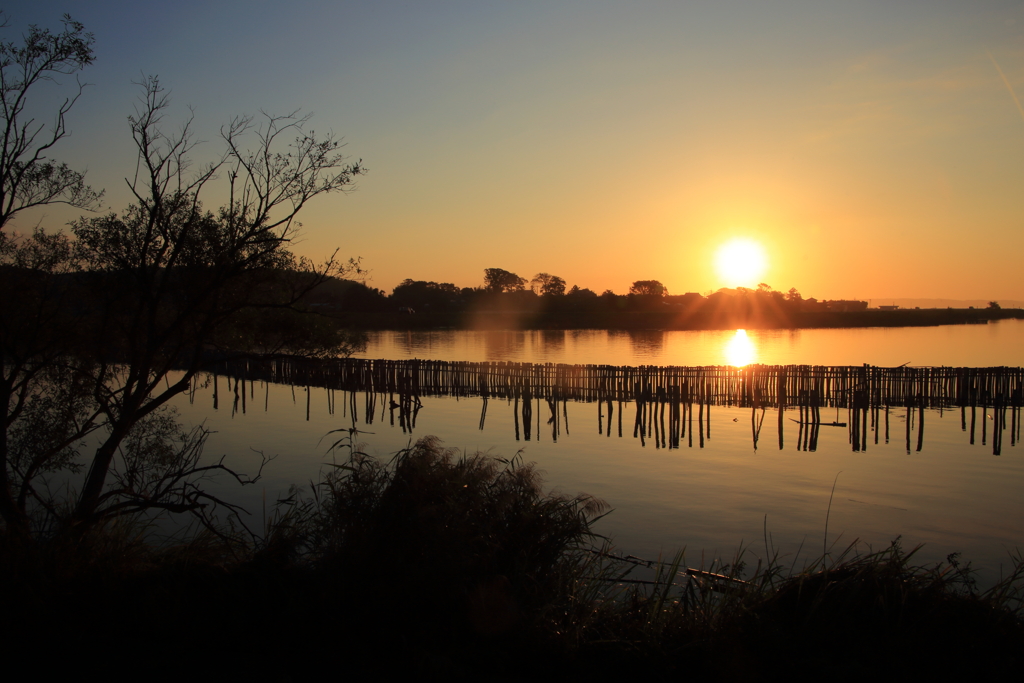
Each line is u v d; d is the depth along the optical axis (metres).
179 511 6.30
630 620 4.70
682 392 17.03
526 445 15.75
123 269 6.86
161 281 6.91
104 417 10.93
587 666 4.14
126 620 4.73
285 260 7.34
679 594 6.17
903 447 15.40
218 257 6.83
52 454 6.66
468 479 4.89
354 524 4.60
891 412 20.02
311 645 4.35
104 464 6.49
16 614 4.66
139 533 6.18
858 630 4.25
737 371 17.28
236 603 4.83
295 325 7.79
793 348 40.91
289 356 7.65
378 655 4.20
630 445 15.83
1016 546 9.08
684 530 9.71
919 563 8.40
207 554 5.41
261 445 15.23
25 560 5.05
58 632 4.55
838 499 11.26
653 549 8.91
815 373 16.86
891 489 11.87
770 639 4.24
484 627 4.32
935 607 4.25
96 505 6.29
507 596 4.43
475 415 19.80
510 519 4.88
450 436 16.84
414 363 20.45
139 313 6.82
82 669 4.10
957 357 33.66
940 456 14.45
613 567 5.76
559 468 13.50
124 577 5.13
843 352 37.69
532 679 4.01
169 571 5.03
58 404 6.92
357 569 4.45
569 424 18.81
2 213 6.20
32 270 6.82
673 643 4.36
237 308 7.02
